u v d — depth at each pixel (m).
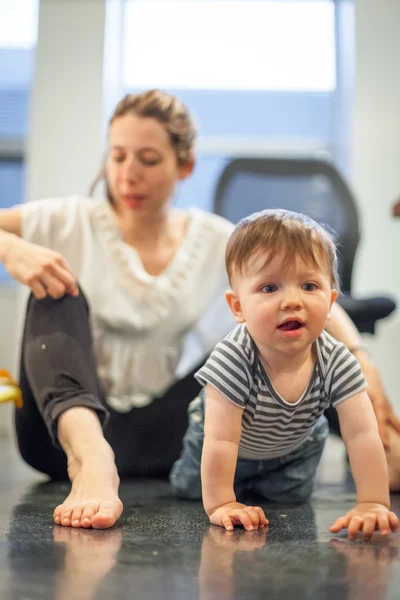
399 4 3.39
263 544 0.82
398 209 1.81
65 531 0.89
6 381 1.40
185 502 1.18
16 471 1.78
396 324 3.31
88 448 1.05
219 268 1.57
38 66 3.39
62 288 1.24
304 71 3.70
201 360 1.47
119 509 0.96
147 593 0.62
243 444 1.10
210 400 1.01
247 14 3.70
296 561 0.74
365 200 3.35
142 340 1.51
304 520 1.00
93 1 3.40
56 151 3.37
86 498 0.97
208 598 0.61
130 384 1.51
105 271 1.51
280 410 1.02
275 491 1.20
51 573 0.68
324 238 1.00
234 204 2.31
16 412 1.40
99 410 1.13
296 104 3.71
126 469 1.49
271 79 3.71
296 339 0.95
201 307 1.54
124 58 3.69
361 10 3.39
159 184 1.48
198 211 1.64
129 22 3.70
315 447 1.20
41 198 3.37
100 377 1.49
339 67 3.64
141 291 1.51
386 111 3.37
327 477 1.63
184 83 3.71
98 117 3.38
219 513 0.95
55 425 1.12
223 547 0.80
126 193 1.47
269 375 1.00
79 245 1.53
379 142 3.36
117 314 1.48
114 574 0.68
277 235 0.97
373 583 0.66
